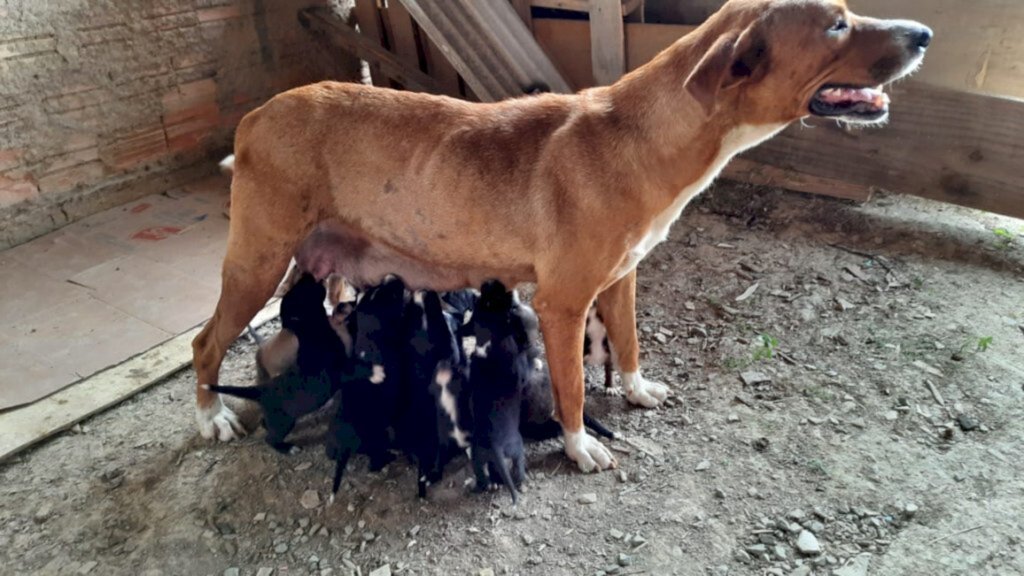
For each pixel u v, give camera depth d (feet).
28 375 3.85
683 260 4.70
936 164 4.70
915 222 4.82
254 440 3.46
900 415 3.34
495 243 3.02
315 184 3.07
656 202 2.83
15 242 5.32
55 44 5.24
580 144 2.83
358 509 3.07
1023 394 3.40
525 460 3.27
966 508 2.86
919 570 2.62
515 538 2.88
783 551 2.72
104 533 3.00
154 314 4.38
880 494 2.94
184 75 6.11
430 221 3.05
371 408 3.04
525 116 3.00
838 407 3.42
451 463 3.29
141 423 3.60
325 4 7.00
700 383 3.65
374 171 3.03
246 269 3.17
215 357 3.35
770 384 3.60
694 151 2.76
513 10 5.23
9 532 3.02
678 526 2.86
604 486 3.09
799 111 2.74
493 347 3.04
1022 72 4.33
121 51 5.65
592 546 2.81
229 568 2.82
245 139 3.07
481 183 2.93
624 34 5.27
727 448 3.23
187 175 6.31
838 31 2.56
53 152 5.41
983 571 2.60
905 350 3.74
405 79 6.72
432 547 2.87
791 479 3.04
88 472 3.31
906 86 4.62
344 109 3.05
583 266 2.88
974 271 4.33
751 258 4.65
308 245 3.30
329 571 2.79
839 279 4.36
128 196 5.95
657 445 3.29
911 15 4.46
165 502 3.13
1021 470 3.01
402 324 3.16
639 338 4.02
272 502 3.11
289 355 3.30
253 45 6.57
